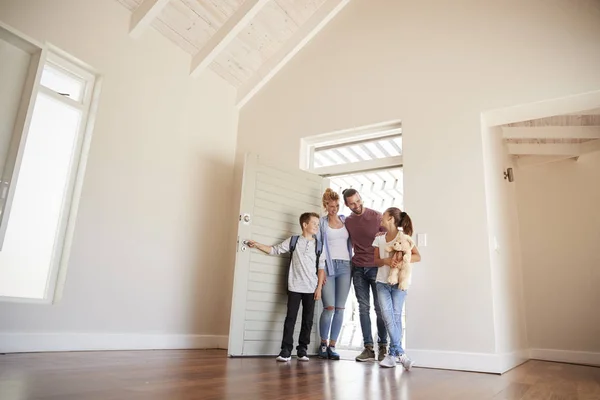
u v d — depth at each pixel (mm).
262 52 4883
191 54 4480
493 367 3160
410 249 3182
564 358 4746
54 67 3354
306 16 4824
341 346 5434
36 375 2002
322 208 4469
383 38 4379
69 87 3465
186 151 4332
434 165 3773
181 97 4328
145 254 3811
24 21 3029
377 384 2318
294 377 2441
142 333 3725
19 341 2879
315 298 3602
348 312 5781
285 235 4121
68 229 3305
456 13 4008
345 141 4629
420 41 4141
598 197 4930
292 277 3553
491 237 3492
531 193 5355
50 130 3301
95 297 3383
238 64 4832
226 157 4844
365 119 4262
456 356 3309
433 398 1940
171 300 4016
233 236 4691
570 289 4895
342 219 3988
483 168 3545
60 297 3174
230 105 4996
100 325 3400
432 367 3385
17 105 2963
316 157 5043
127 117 3762
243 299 3713
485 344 3240
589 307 4746
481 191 3508
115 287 3537
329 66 4656
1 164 2834
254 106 5027
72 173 3387
